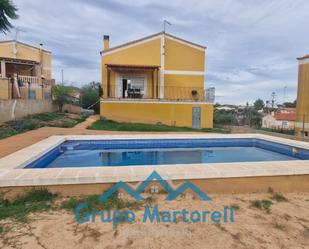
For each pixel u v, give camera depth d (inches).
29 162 213.3
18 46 946.1
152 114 709.9
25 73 755.4
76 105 976.9
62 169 172.4
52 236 104.2
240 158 350.0
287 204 148.3
